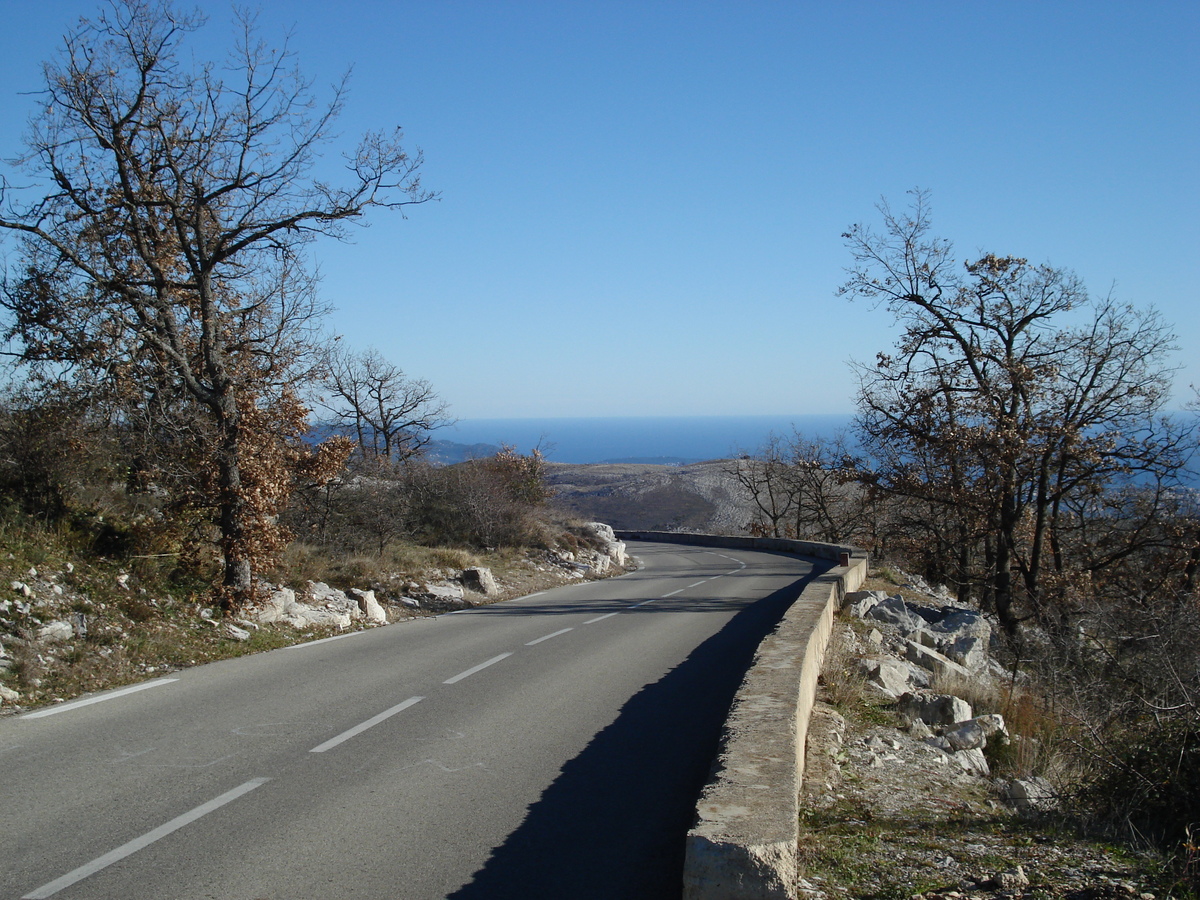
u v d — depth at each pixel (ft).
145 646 33.32
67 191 40.40
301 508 65.26
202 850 15.79
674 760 22.27
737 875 12.86
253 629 40.42
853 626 49.19
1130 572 90.38
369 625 48.26
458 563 70.69
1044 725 33.86
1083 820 21.17
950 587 121.39
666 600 64.85
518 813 18.17
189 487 41.14
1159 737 24.47
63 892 13.96
